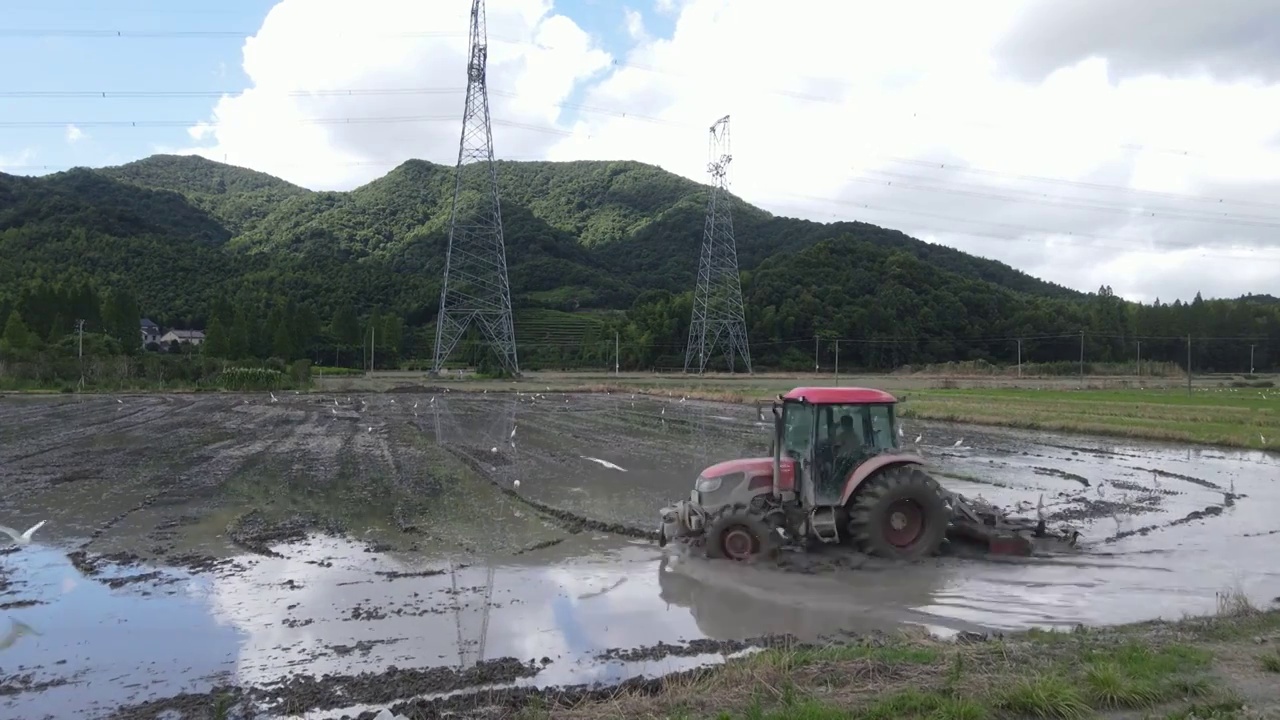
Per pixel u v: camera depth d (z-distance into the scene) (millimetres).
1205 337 88562
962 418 31234
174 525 12047
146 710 5766
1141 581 9359
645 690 5961
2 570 9547
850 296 88875
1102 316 92438
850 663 6215
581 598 8570
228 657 6836
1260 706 5336
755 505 10500
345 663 6695
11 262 86188
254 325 80875
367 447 21984
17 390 47719
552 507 13297
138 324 74875
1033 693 5387
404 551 10508
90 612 8016
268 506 13523
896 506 10227
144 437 24344
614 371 78938
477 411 36156
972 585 9156
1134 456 21391
